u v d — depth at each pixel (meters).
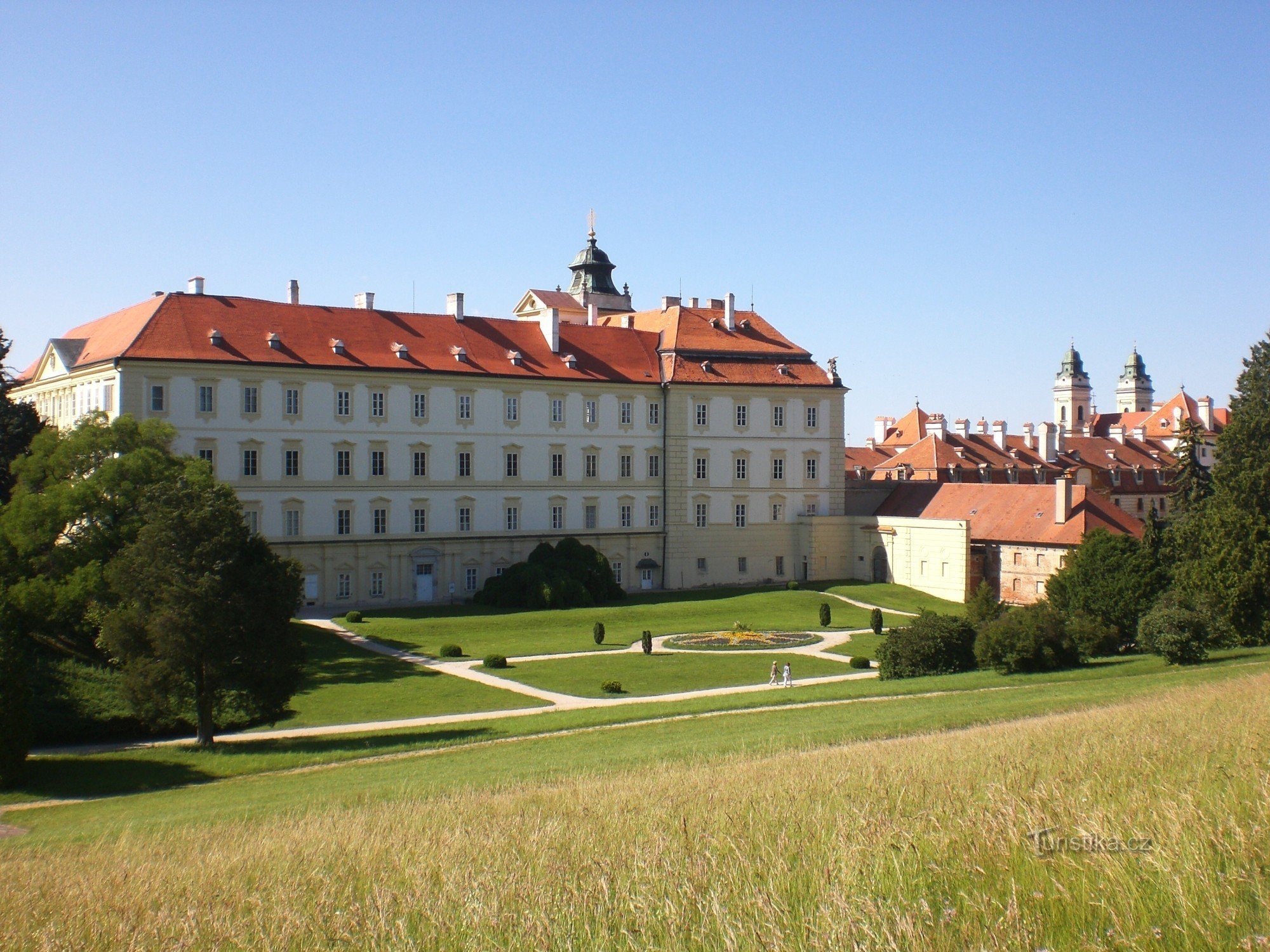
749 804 27.53
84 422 78.75
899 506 131.62
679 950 16.91
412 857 25.33
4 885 26.62
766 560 126.44
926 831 21.59
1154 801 22.16
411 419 108.06
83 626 68.94
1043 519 113.62
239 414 99.81
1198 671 62.09
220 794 44.53
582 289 175.88
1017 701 53.66
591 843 24.56
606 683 69.50
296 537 102.44
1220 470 96.69
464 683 72.69
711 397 123.31
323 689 71.25
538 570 104.81
